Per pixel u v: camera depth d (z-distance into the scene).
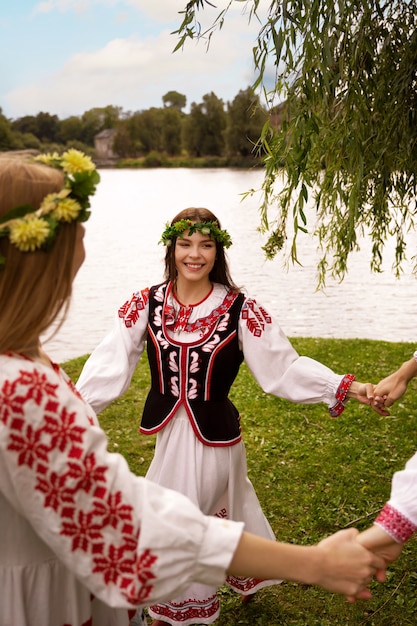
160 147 91.31
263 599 3.00
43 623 1.31
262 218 3.47
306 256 16.97
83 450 1.14
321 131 3.37
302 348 7.23
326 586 1.26
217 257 2.73
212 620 2.67
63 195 1.21
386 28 3.63
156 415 2.66
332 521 3.60
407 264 15.40
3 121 71.00
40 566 1.30
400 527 1.38
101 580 1.16
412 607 2.87
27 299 1.21
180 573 1.16
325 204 3.91
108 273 15.48
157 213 30.86
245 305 2.67
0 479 1.15
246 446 4.64
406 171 3.92
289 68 3.13
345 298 12.07
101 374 2.64
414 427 4.88
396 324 10.17
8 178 1.21
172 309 2.70
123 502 1.15
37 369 1.18
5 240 1.18
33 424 1.13
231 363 2.64
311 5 2.98
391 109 3.60
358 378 6.18
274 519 3.66
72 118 95.38
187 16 3.03
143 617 1.62
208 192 41.81
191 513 1.19
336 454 4.48
